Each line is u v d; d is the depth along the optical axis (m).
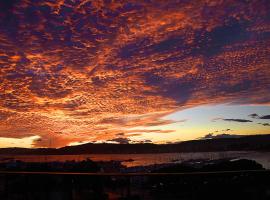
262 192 3.97
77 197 4.34
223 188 4.05
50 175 4.34
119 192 4.28
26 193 4.36
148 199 4.16
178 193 4.23
